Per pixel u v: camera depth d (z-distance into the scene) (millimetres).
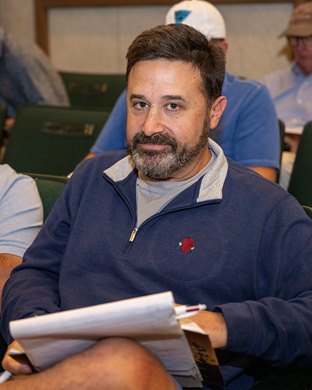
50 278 2799
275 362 2334
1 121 5348
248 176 2668
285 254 2484
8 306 2654
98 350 2154
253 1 6910
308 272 2445
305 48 5637
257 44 7074
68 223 2844
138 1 7512
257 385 2488
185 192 2613
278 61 7031
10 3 8109
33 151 4891
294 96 5953
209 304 2477
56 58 8156
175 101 2455
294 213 2547
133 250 2604
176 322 1961
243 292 2498
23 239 3133
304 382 2520
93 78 6746
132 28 7727
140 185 2699
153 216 2596
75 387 2146
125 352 2139
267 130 4211
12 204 3180
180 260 2520
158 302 1918
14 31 8195
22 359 2264
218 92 2613
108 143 4445
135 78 2490
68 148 4832
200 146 2553
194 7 4277
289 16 6879
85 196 2807
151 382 2154
